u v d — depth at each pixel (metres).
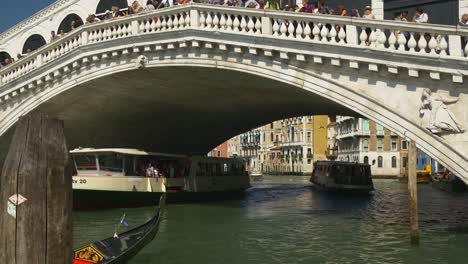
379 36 10.90
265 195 28.16
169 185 20.69
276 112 22.38
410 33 10.62
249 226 14.20
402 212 18.28
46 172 3.79
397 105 10.80
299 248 10.83
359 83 11.24
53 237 3.77
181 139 26.53
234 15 12.94
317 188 34.84
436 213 17.97
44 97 16.36
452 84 10.22
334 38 11.38
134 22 14.20
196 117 22.64
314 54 11.52
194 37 13.06
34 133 3.86
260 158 84.31
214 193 23.98
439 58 10.14
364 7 14.09
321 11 12.53
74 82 15.70
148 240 9.89
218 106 20.05
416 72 10.44
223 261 9.55
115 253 8.51
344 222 15.20
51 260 3.75
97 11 19.53
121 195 17.94
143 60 14.19
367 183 28.42
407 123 10.64
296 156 74.06
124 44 14.27
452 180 29.58
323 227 14.03
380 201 23.64
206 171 24.16
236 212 18.05
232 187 25.89
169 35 13.43
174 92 17.28
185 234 12.69
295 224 14.67
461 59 9.92
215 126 25.55
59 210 3.83
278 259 9.73
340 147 69.06
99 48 14.75
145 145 24.75
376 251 10.41
